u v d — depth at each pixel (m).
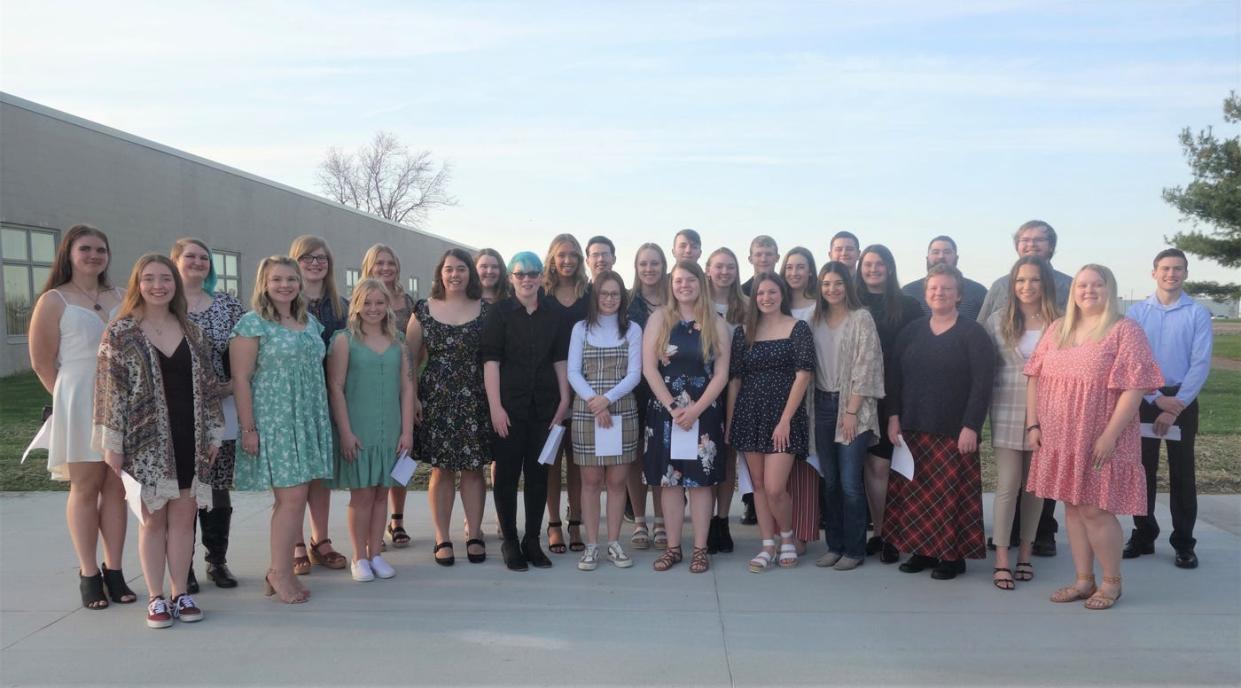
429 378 4.87
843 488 4.84
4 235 14.52
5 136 14.39
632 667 3.50
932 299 4.61
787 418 4.69
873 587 4.53
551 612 4.14
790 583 4.61
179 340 4.00
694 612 4.14
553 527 5.33
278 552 4.28
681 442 4.73
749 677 3.40
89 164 16.52
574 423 4.84
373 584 4.59
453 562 4.97
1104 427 4.12
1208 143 19.14
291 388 4.21
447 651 3.67
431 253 45.50
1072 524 4.30
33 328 4.05
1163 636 3.80
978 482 4.62
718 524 5.27
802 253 5.02
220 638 3.81
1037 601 4.30
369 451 4.55
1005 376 4.59
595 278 4.88
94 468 4.12
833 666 3.50
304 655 3.62
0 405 11.20
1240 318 49.03
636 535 5.37
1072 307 4.25
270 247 25.05
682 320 4.80
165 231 19.22
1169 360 4.82
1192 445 4.86
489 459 4.89
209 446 4.05
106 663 3.53
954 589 4.50
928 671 3.45
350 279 32.38
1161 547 5.25
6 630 3.89
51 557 5.02
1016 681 3.35
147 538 3.91
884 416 4.96
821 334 4.89
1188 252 19.84
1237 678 3.37
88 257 4.15
